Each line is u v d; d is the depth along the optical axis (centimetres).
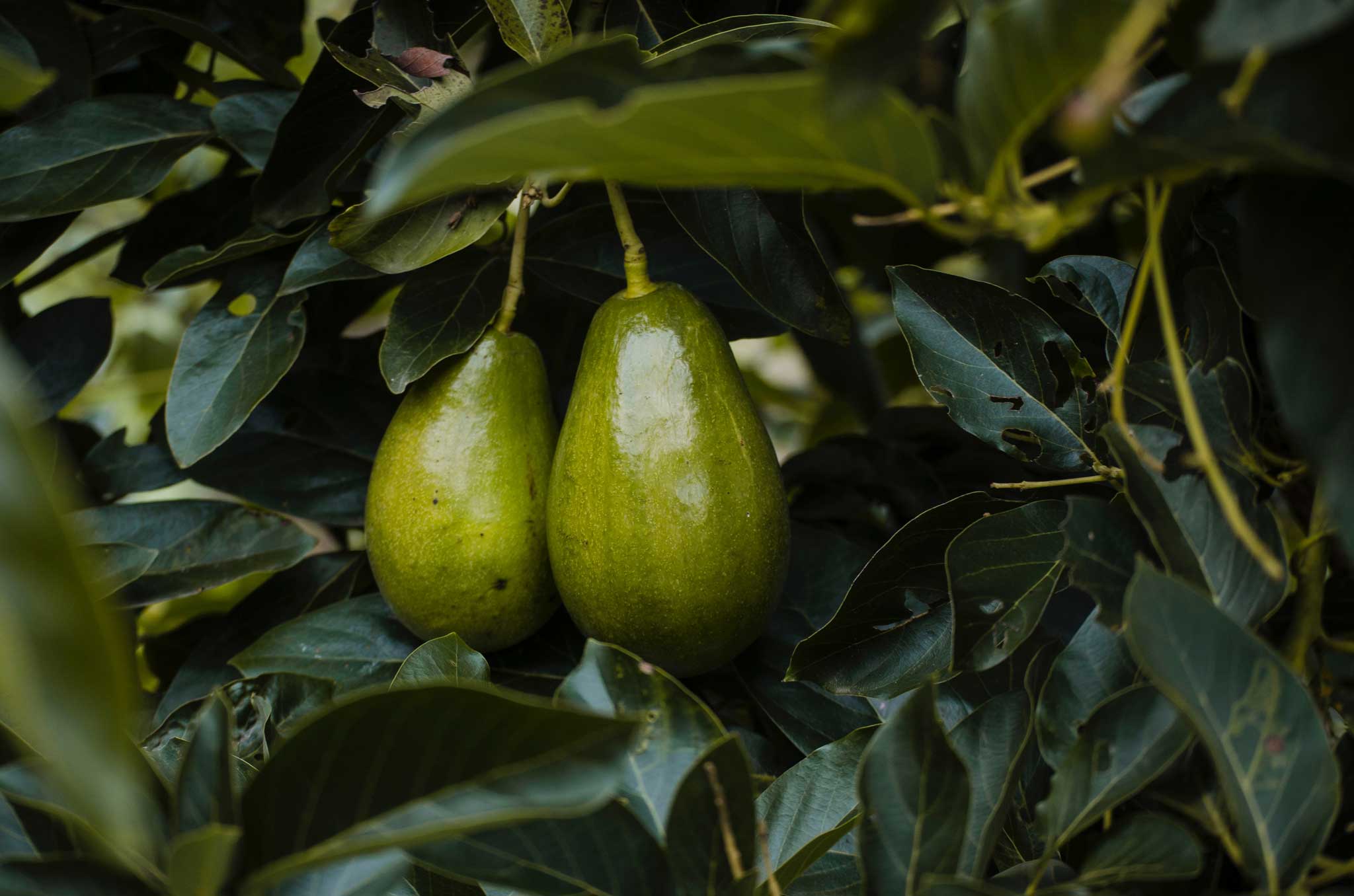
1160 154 51
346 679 74
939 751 56
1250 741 54
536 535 71
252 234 76
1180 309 66
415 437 71
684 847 57
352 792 55
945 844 56
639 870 57
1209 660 55
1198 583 57
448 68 71
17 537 38
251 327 76
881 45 48
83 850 58
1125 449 58
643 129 49
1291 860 54
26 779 58
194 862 52
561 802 53
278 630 75
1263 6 51
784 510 70
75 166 79
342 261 75
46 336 82
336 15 106
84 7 86
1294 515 63
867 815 56
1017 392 68
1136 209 76
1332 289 52
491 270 75
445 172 49
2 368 41
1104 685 59
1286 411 52
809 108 49
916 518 66
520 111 52
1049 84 51
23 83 81
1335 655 62
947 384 68
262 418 82
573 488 69
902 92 69
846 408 113
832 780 64
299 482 81
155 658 87
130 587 77
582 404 69
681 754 59
